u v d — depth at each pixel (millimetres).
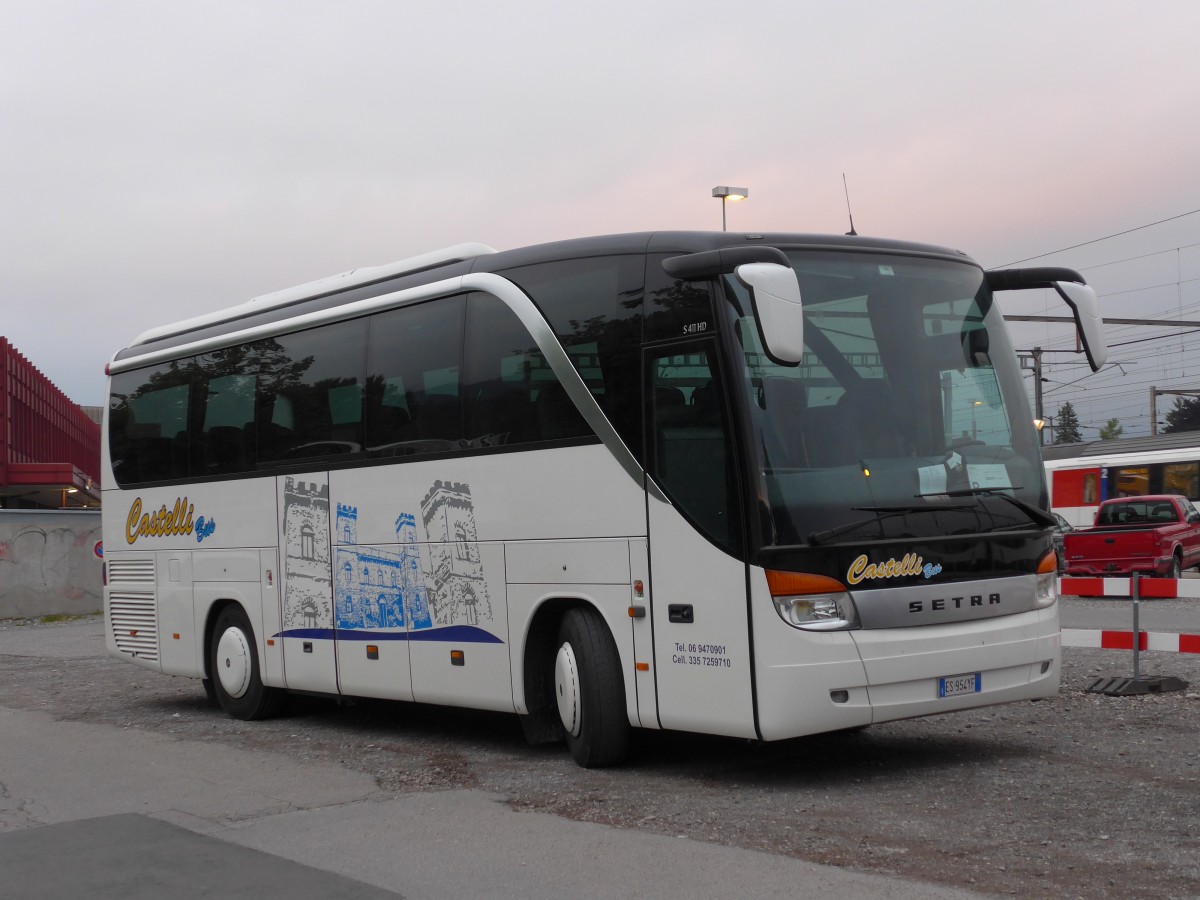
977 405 8562
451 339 9883
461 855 6586
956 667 7957
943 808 7188
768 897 5586
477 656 9562
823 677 7559
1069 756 8539
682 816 7266
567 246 9102
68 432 48375
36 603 28266
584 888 5887
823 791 7801
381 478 10516
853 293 8328
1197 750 8523
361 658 10758
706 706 7918
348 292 11258
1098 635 11359
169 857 6785
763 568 7617
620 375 8516
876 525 7812
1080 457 39656
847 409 8039
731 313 7918
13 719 12617
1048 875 5738
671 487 8141
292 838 7137
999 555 8273
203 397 12852
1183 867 5781
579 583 8734
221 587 12477
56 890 6219
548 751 9672
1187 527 27781
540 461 9023
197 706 13570
